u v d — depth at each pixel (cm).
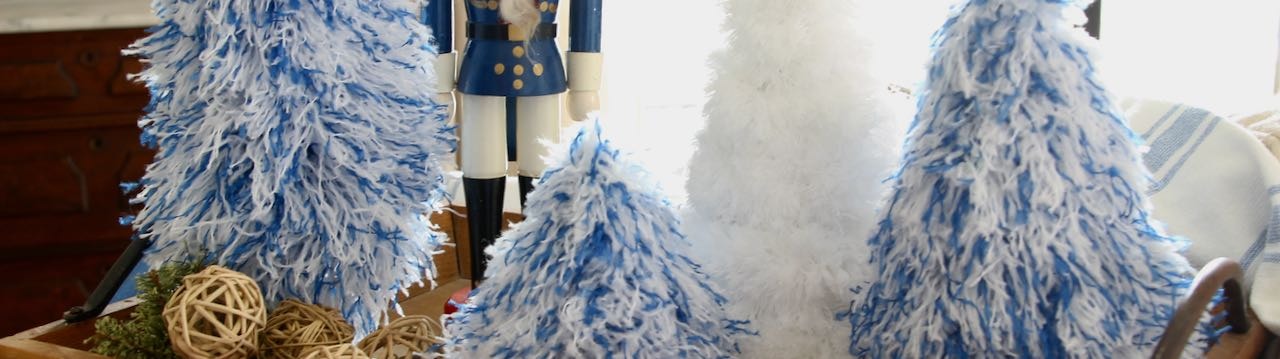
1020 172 39
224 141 50
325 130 51
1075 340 40
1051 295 40
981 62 40
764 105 45
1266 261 59
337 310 53
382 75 52
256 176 50
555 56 63
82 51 128
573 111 65
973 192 39
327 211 51
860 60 45
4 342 53
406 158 54
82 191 134
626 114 102
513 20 60
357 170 51
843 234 46
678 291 43
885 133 46
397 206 54
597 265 41
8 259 134
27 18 124
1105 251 41
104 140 132
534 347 41
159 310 52
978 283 40
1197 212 65
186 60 50
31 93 128
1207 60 93
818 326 46
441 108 56
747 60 45
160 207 53
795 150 45
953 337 41
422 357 50
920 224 41
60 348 51
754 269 45
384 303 57
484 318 44
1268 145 69
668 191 48
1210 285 42
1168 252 43
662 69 101
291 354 49
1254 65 92
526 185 65
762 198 45
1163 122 69
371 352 50
